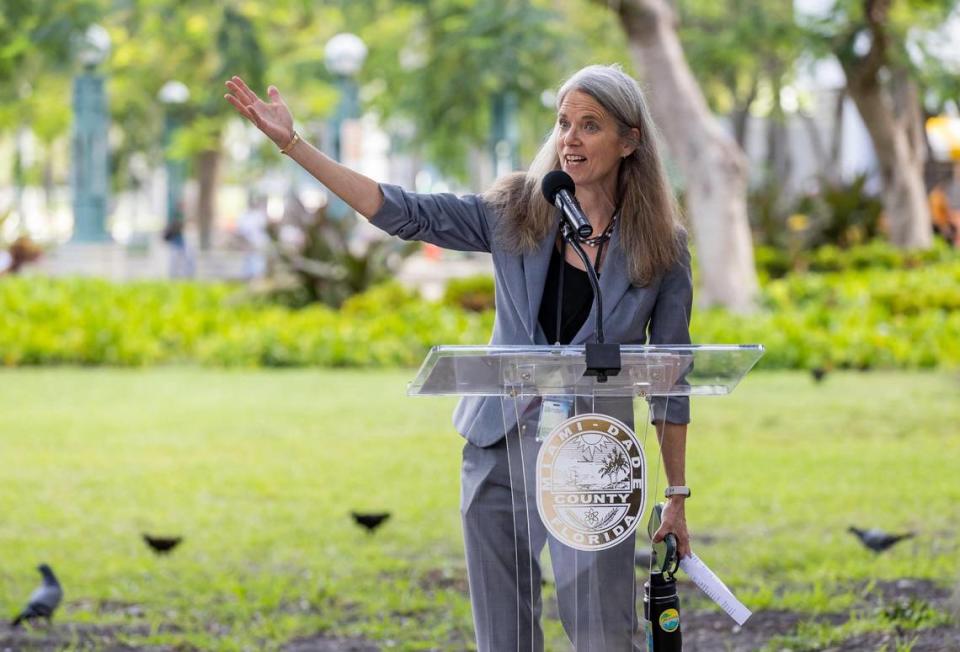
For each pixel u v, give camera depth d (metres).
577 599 7.00
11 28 52.78
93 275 51.19
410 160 83.62
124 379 29.11
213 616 12.56
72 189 54.47
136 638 11.79
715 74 59.97
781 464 19.31
